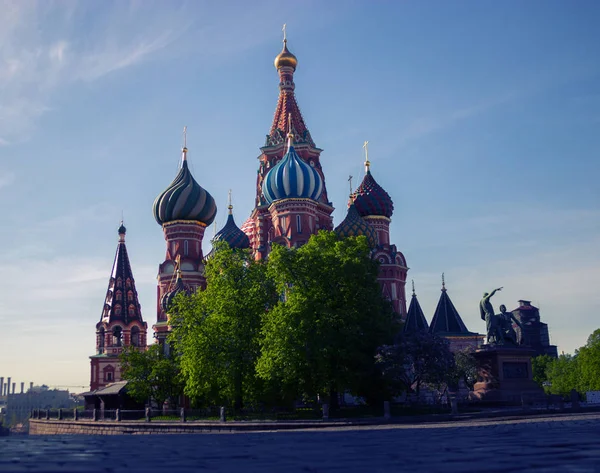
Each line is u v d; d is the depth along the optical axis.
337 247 66.06
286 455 15.48
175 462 13.79
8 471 11.52
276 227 105.06
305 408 75.38
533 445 16.83
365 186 116.12
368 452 15.97
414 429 31.25
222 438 26.55
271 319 61.88
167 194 117.19
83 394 99.75
